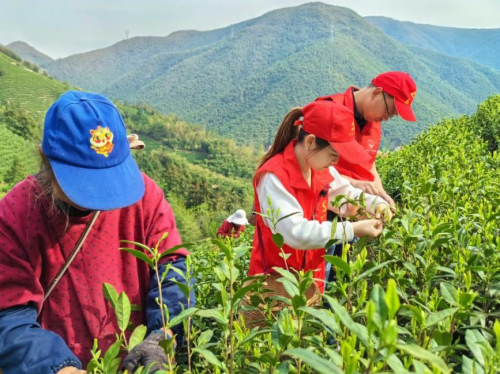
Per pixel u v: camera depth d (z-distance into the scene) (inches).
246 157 6924.2
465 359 47.8
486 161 183.9
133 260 80.8
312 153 102.4
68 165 68.2
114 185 69.4
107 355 49.8
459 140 255.6
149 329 76.0
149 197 81.4
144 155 5162.4
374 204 108.2
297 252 106.8
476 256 78.4
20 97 6171.3
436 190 120.3
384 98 145.3
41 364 65.1
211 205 4458.7
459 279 78.2
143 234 80.7
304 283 56.4
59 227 73.2
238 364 63.8
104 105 72.9
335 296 87.0
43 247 73.4
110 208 68.0
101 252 77.2
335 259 57.1
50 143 68.2
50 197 72.0
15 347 66.5
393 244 96.0
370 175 147.6
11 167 3831.2
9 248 71.6
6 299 70.6
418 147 287.1
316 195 110.1
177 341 80.5
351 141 101.3
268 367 60.6
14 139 4478.3
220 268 61.6
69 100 70.5
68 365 66.9
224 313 57.0
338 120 99.2
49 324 76.9
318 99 155.3
